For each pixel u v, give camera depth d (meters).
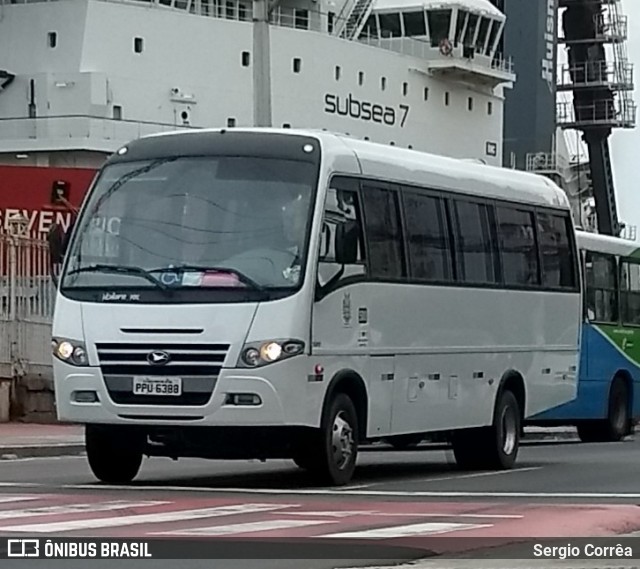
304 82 63.16
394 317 18.22
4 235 31.38
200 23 60.12
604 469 21.72
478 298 20.45
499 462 21.31
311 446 16.77
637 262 34.91
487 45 74.38
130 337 16.27
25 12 58.41
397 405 18.36
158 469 21.48
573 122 90.00
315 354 16.39
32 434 27.92
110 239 16.88
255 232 16.48
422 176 19.28
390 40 70.81
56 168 53.19
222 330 16.02
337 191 17.12
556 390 23.02
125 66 57.94
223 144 17.14
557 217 23.27
